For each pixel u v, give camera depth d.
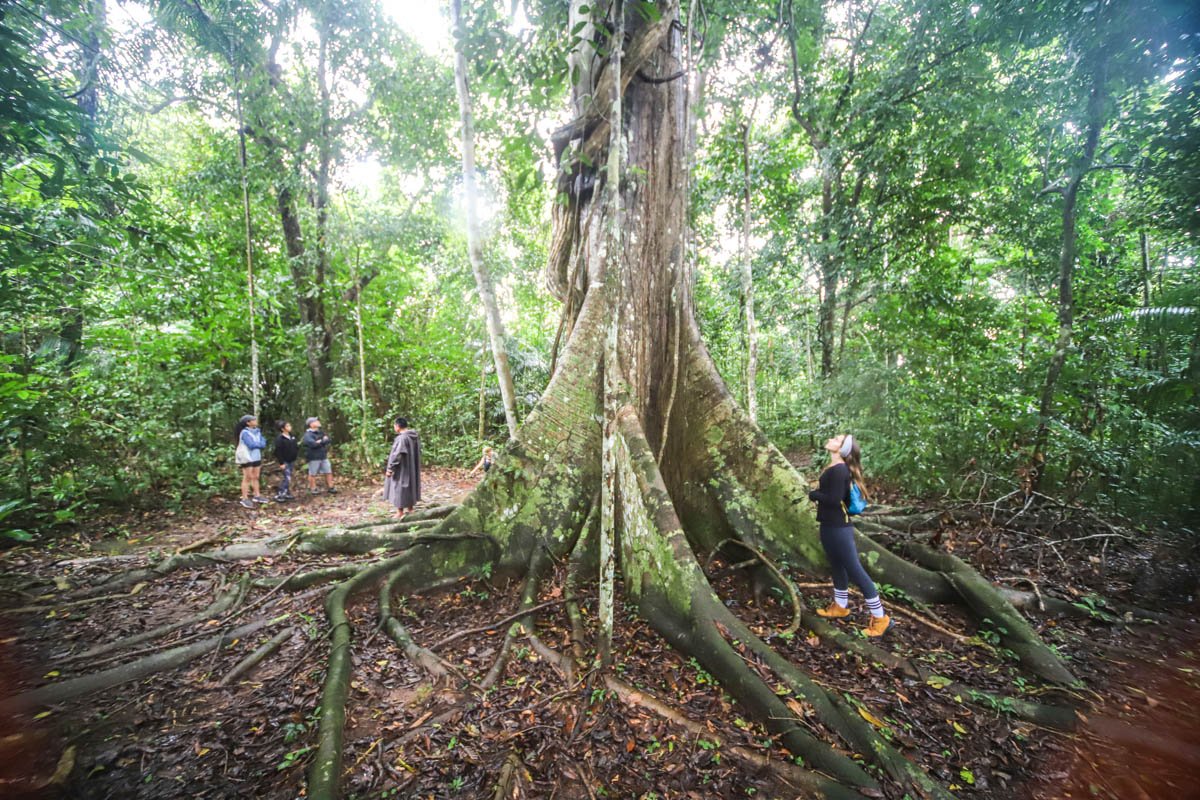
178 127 12.26
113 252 5.45
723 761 2.54
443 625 3.87
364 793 2.33
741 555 4.69
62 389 6.88
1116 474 6.14
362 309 13.87
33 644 3.64
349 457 12.39
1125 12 4.91
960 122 8.45
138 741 2.64
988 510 6.40
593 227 5.12
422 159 12.38
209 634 3.73
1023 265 9.33
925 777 2.42
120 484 7.25
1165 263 8.29
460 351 14.97
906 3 8.42
